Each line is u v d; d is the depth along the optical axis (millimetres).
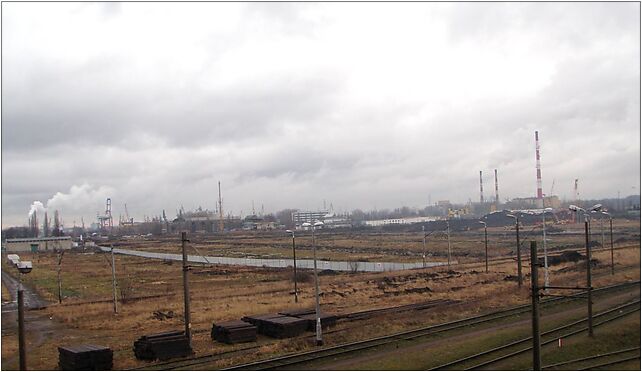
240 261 120250
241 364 32219
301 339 38938
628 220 196250
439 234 186625
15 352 38812
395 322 43188
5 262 140250
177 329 45906
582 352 34344
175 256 141375
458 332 39688
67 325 49375
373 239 178375
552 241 132750
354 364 31812
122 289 74250
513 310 47062
